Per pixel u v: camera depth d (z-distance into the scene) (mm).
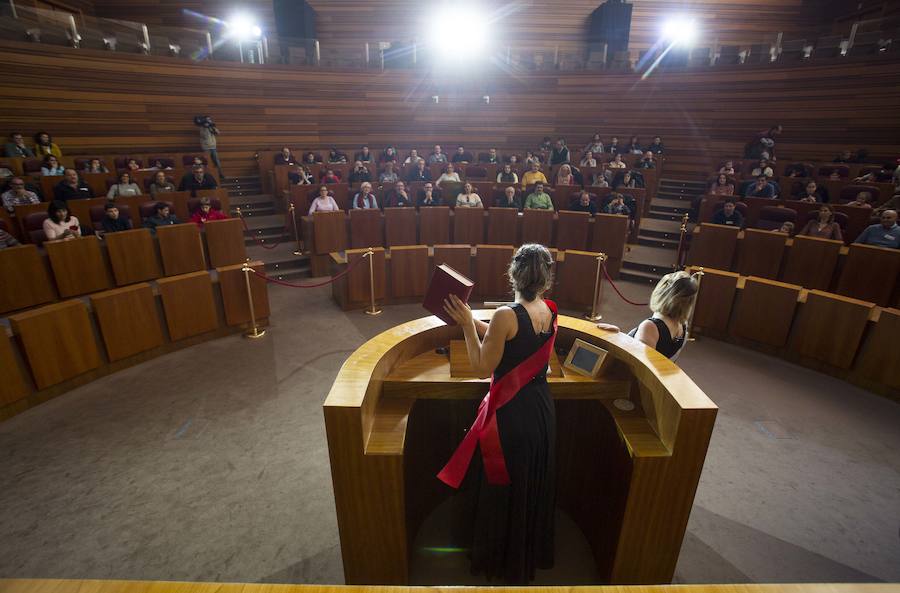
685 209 10258
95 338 4492
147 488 3188
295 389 4410
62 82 9812
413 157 10875
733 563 2670
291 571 2592
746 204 7980
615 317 6289
